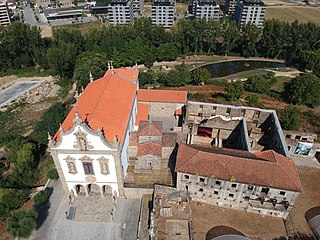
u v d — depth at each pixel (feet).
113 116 194.39
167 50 469.16
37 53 459.32
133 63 455.22
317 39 481.46
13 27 450.30
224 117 250.57
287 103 315.99
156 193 191.01
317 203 193.88
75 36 466.29
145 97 280.31
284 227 176.65
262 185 169.27
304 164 226.79
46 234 175.01
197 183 183.32
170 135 222.89
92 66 375.86
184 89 349.00
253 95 301.43
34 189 206.80
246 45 512.63
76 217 185.37
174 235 170.40
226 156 181.27
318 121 270.67
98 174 184.55
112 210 188.03
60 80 440.45
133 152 216.54
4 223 177.58
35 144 238.48
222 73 448.65
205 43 537.24
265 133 246.47
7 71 467.52
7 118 346.74
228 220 180.55
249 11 650.02
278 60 510.17
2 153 253.03
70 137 167.43
